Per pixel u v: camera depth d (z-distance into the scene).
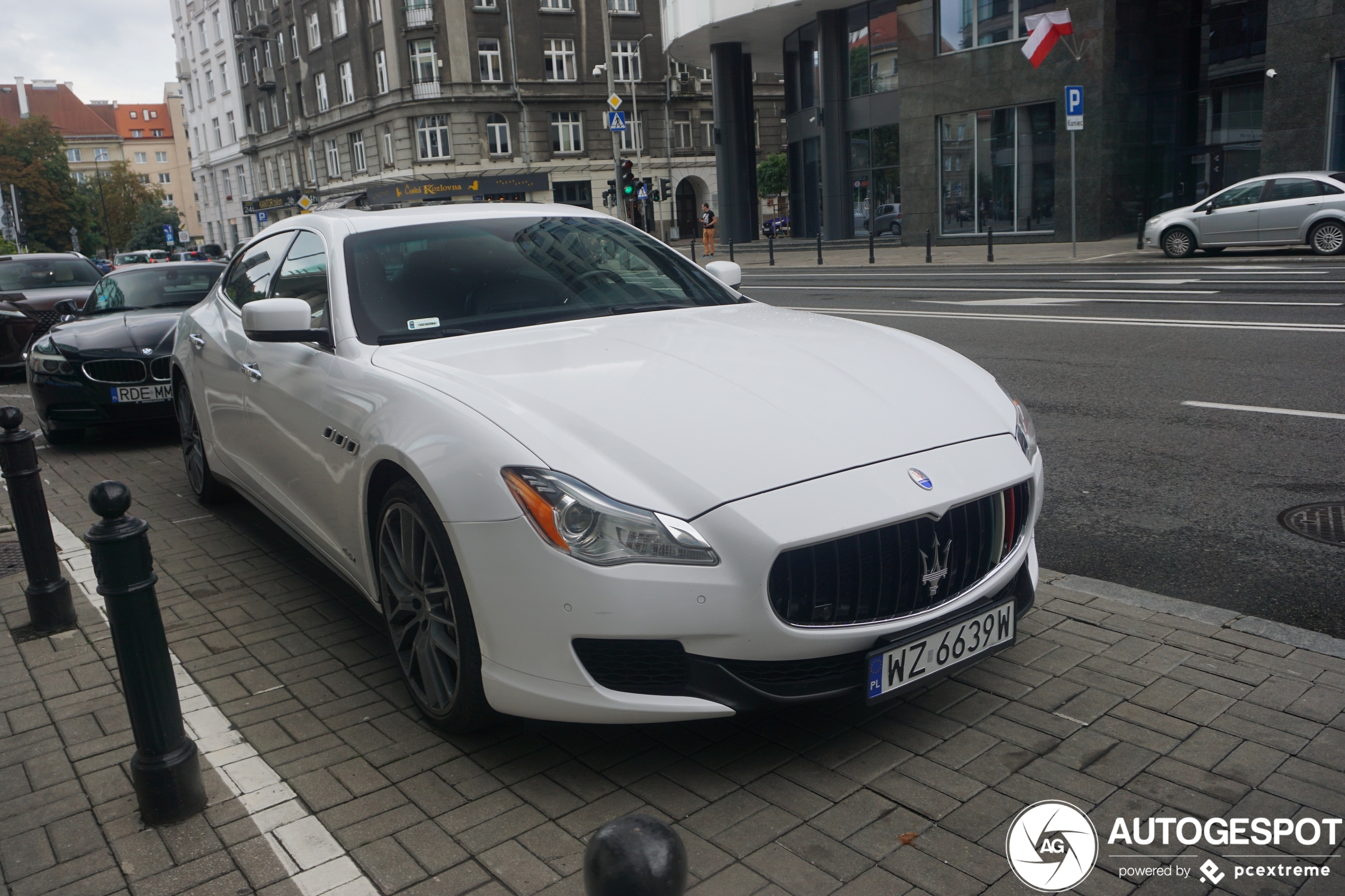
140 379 7.09
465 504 2.52
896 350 3.30
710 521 2.38
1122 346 9.02
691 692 2.44
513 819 2.47
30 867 2.39
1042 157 25.12
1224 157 24.72
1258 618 3.38
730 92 35.09
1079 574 3.96
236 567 4.51
